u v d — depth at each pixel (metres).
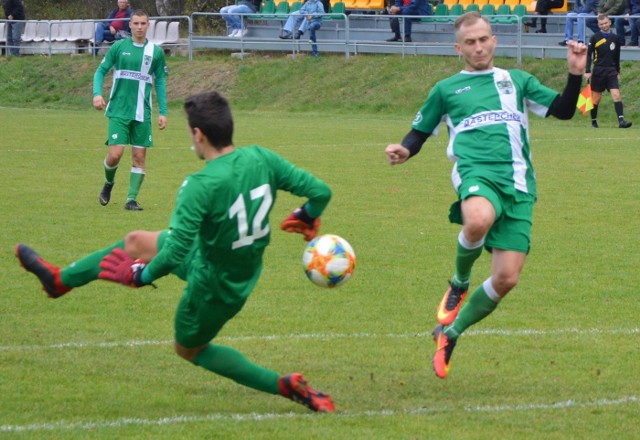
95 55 64.44
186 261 9.26
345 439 8.84
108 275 9.10
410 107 50.94
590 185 25.88
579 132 40.44
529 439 8.88
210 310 9.16
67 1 90.62
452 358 11.60
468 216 9.86
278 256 17.48
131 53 21.94
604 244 18.53
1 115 50.97
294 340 12.37
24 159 31.59
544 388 10.46
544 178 27.19
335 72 55.69
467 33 10.57
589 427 9.22
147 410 9.74
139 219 21.03
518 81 10.64
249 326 13.02
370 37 58.19
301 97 54.50
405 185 26.12
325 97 53.91
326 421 9.34
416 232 19.70
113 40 64.62
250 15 59.84
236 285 9.16
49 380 10.70
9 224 20.28
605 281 15.61
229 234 8.90
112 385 10.55
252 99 55.84
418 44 55.25
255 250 9.12
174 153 33.50
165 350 11.93
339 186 25.92
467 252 10.18
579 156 32.03
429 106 10.77
